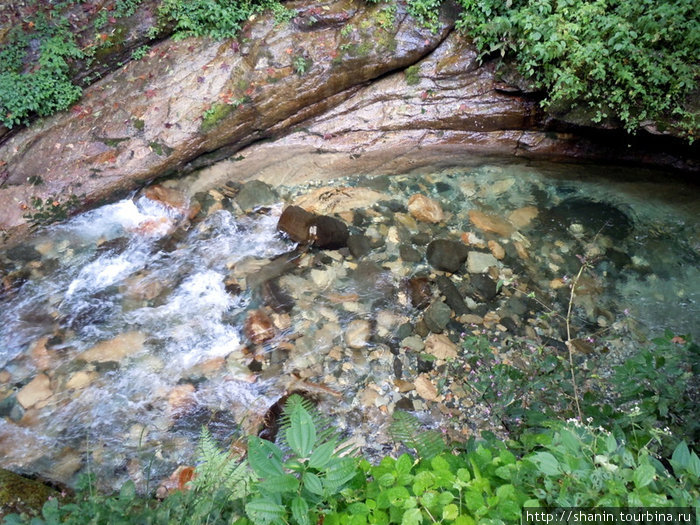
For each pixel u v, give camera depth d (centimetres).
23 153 670
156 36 731
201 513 263
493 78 743
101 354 504
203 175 705
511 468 230
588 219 652
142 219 646
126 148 676
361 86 756
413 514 202
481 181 711
